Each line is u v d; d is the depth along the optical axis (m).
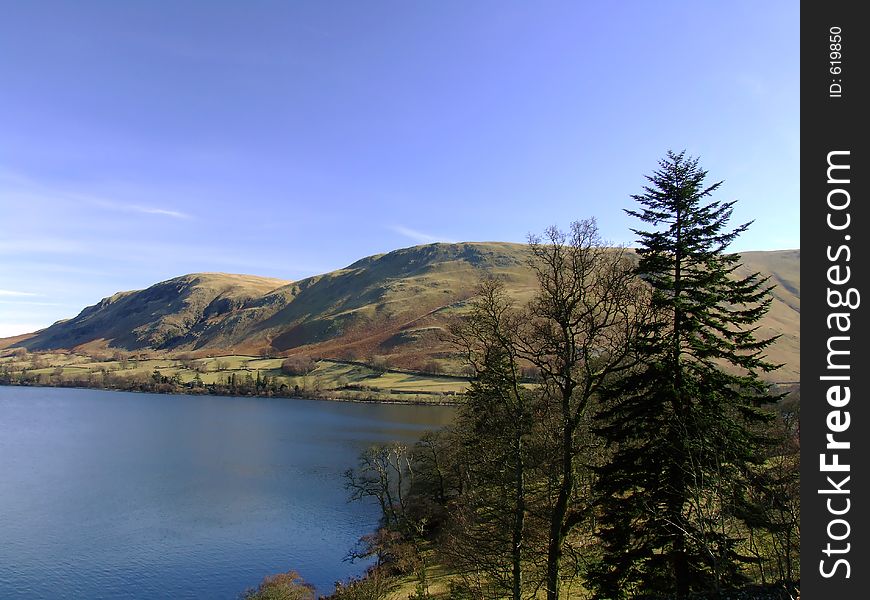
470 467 37.44
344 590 41.78
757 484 20.06
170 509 70.56
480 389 30.12
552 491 28.92
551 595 21.16
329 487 82.06
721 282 22.41
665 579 21.69
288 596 43.31
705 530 20.33
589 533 30.98
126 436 123.69
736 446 20.81
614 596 21.81
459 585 32.75
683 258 22.75
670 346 21.69
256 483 83.94
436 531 50.19
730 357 21.72
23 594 46.88
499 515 27.19
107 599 46.62
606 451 28.55
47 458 98.38
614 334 22.58
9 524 63.09
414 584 39.97
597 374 22.67
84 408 174.38
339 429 128.88
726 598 17.16
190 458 101.12
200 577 51.12
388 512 55.59
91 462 96.25
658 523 21.20
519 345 24.11
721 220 22.31
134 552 56.41
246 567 53.47
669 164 23.52
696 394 21.53
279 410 171.38
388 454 61.94
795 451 21.70
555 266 22.38
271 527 64.62
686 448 19.69
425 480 57.19
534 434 27.55
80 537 60.03
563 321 21.88
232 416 158.25
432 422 135.50
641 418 22.38
